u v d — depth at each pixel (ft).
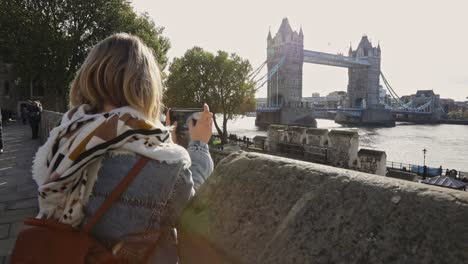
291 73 486.38
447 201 3.16
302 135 41.39
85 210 3.76
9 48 122.72
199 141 5.88
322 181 4.21
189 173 4.26
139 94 4.19
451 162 202.18
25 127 89.51
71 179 3.70
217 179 5.44
